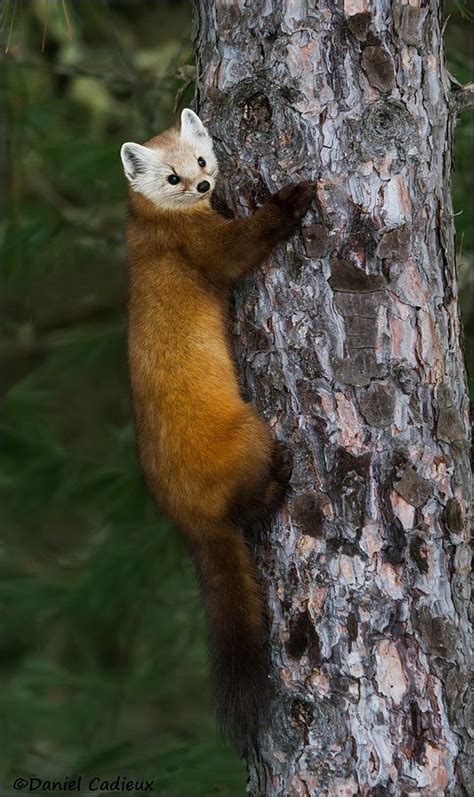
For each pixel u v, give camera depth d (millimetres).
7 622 13641
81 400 14289
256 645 8172
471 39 13125
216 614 8414
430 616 7910
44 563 14398
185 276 9016
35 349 15289
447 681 7922
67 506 13375
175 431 8648
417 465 7926
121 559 12422
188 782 10094
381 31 7719
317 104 7781
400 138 7793
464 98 8234
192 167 9188
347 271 7852
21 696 13711
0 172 14008
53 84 15086
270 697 8133
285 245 8047
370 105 7754
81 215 13844
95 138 13758
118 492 12641
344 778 7879
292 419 8086
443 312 8078
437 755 7879
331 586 7949
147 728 14211
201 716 14305
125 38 15805
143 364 8984
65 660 15281
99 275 14516
